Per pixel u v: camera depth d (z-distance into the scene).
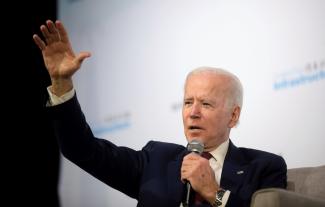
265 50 6.53
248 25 6.72
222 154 4.89
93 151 4.75
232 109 4.95
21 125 8.62
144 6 7.82
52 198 8.35
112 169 4.91
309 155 6.04
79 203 8.05
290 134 6.20
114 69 7.96
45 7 8.77
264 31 6.57
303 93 6.16
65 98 4.61
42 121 8.61
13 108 8.66
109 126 7.87
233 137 6.59
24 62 8.72
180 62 7.27
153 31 7.64
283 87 6.32
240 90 5.04
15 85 8.69
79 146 4.64
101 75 8.10
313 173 4.81
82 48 8.45
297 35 6.29
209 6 7.13
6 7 8.77
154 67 7.52
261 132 6.40
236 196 4.38
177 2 7.45
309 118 6.09
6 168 8.55
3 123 8.61
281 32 6.43
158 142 5.30
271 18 6.54
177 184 4.75
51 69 4.54
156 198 4.70
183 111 4.90
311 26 6.21
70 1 8.72
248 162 4.90
